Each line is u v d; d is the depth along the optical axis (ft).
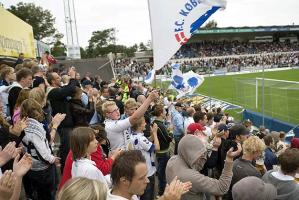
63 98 19.56
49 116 22.03
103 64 106.11
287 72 183.42
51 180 16.42
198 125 17.56
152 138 23.07
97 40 276.41
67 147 19.77
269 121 55.88
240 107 68.74
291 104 60.39
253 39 261.24
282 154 12.65
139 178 9.33
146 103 16.05
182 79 51.67
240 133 18.57
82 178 6.90
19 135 15.06
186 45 244.42
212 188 11.60
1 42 41.01
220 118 34.86
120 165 9.31
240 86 73.97
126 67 143.33
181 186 9.31
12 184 8.98
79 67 104.78
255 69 196.85
